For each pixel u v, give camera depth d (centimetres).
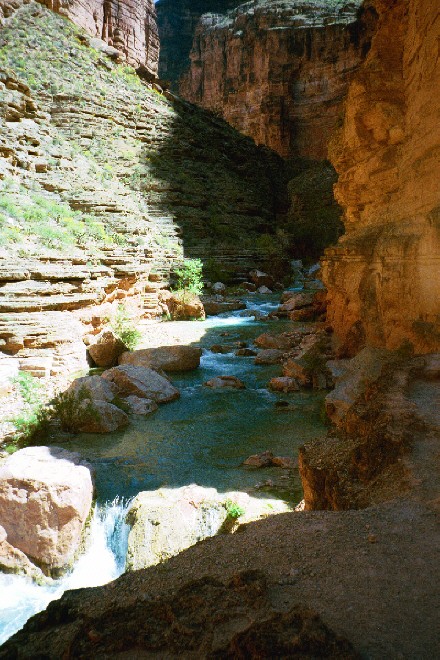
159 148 3916
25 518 704
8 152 2438
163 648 276
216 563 374
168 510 722
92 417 1077
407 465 484
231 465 910
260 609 290
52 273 1493
